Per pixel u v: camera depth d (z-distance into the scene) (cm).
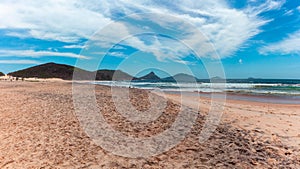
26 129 808
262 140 787
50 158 585
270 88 3431
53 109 1143
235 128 941
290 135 857
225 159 603
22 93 1761
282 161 609
